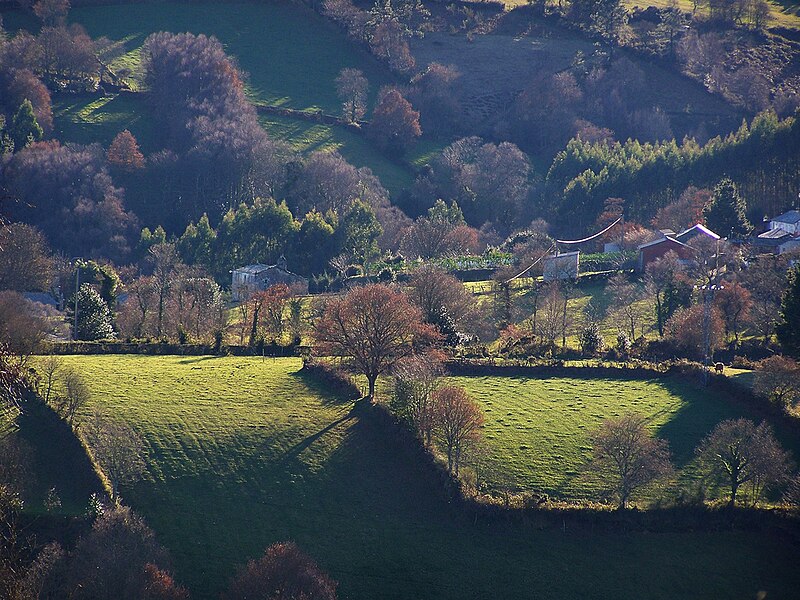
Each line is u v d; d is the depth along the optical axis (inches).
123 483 5570.9
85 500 5374.0
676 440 5999.0
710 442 5693.9
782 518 5344.5
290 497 5605.3
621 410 6363.2
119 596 4434.1
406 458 5880.9
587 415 6289.4
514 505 5398.6
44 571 4419.3
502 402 6466.5
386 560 5147.6
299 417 6309.1
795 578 5029.5
